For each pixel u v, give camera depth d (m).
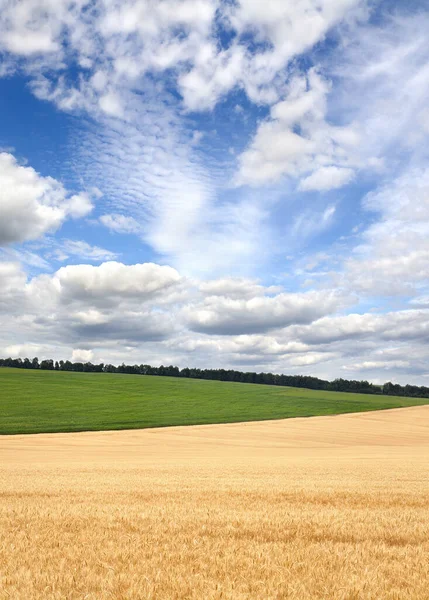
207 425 68.94
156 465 27.27
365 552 7.40
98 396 92.19
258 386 125.12
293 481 17.92
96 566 6.47
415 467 25.53
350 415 84.50
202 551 7.33
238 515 10.38
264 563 6.73
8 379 109.56
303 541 8.12
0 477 20.00
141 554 7.12
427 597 5.50
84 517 10.05
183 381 125.69
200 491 14.64
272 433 63.72
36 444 48.22
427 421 80.75
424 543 8.13
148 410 80.38
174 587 5.67
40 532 8.66
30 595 5.36
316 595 5.49
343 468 24.61
